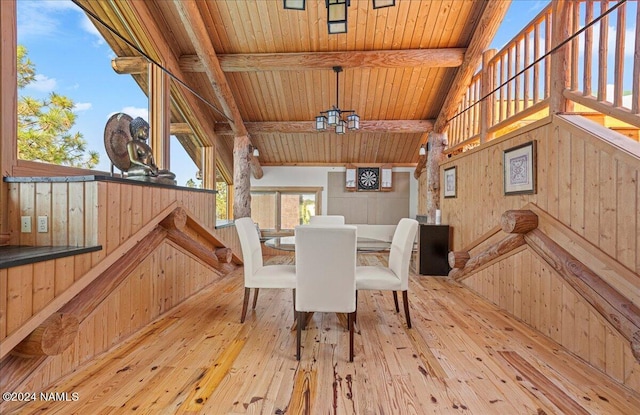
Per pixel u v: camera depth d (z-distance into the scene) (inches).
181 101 195.5
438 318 119.0
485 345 96.0
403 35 168.1
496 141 137.8
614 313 75.3
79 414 63.6
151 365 83.2
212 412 65.0
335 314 124.3
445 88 205.9
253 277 114.7
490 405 67.7
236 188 235.1
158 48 158.4
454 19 159.9
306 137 279.0
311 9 159.3
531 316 111.0
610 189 80.7
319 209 317.7
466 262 162.1
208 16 160.9
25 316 66.1
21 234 87.9
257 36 170.1
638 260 73.2
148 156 120.1
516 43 137.7
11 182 87.3
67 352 78.1
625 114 81.8
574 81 102.9
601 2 92.1
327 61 173.9
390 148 292.2
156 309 119.1
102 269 87.9
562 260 93.8
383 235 193.2
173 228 127.4
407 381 76.5
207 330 107.5
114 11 135.4
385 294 150.0
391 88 207.8
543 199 107.6
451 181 186.2
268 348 94.0
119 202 95.7
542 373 80.2
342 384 75.2
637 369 71.2
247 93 214.2
